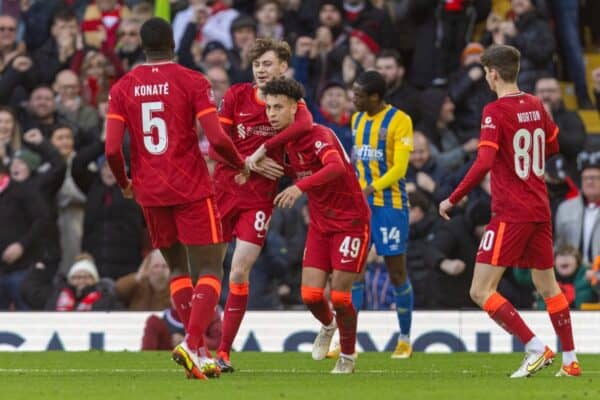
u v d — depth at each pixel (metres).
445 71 57.56
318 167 29.48
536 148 28.33
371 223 37.28
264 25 56.69
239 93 31.73
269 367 33.22
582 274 44.81
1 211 48.94
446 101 53.44
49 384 26.59
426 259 46.31
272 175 30.44
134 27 56.69
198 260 27.36
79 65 55.16
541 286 29.12
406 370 32.19
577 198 48.25
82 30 57.97
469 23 57.81
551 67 55.31
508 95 28.38
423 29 57.62
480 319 41.22
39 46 57.09
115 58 55.41
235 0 59.66
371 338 41.12
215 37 57.84
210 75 52.28
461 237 46.56
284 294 47.06
